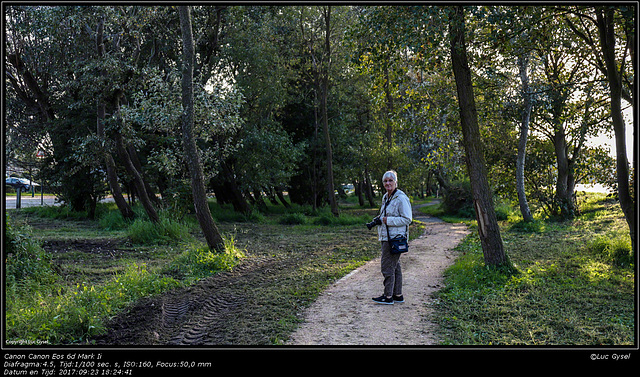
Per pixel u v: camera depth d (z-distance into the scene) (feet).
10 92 67.05
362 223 66.39
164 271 27.84
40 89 63.21
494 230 25.31
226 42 65.92
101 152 47.34
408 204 19.51
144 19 41.73
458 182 80.79
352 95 91.91
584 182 57.31
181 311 19.88
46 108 63.82
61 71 53.93
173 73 36.55
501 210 68.49
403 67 27.58
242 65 66.69
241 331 16.74
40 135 68.95
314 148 83.20
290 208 93.86
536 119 50.62
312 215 82.94
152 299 21.70
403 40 22.89
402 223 19.43
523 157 53.21
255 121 73.05
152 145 57.72
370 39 25.31
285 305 20.12
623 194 24.41
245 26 65.36
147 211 46.29
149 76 38.40
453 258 31.89
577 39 35.09
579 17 29.07
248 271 28.86
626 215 24.54
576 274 25.11
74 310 17.46
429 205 123.13
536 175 59.82
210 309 20.13
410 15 22.94
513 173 59.98
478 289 21.98
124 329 17.43
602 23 23.91
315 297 21.44
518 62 41.45
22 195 119.24
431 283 24.04
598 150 54.08
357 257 34.01
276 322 17.57
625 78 30.32
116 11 40.42
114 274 27.71
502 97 37.04
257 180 70.13
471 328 16.63
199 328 17.44
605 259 28.43
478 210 25.64
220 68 66.28
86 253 34.88
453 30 23.50
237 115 37.76
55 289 22.57
